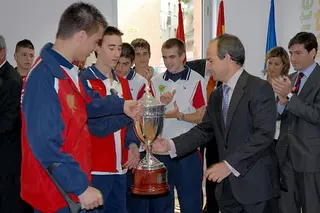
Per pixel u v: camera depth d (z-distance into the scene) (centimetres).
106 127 188
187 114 243
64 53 152
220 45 182
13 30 347
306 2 377
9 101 240
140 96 256
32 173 143
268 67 298
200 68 332
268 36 398
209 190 317
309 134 229
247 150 172
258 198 178
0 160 246
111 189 198
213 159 310
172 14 441
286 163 240
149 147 192
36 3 356
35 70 145
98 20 154
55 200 144
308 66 235
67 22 150
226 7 426
